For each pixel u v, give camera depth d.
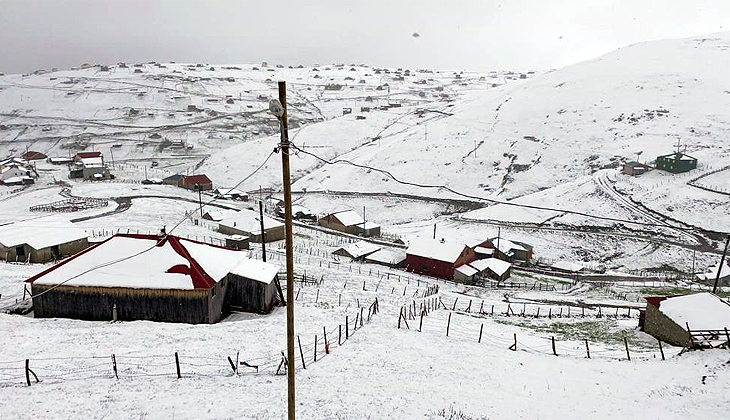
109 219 79.56
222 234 80.38
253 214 84.56
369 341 28.64
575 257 83.62
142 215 85.25
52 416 17.86
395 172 143.38
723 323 31.05
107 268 33.03
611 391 22.53
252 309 35.88
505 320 41.53
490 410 20.12
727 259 76.44
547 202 107.69
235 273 35.56
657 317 35.41
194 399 19.62
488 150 149.12
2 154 186.88
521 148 147.00
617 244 86.56
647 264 79.06
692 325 31.86
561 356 28.36
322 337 29.22
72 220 77.25
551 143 146.88
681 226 89.88
